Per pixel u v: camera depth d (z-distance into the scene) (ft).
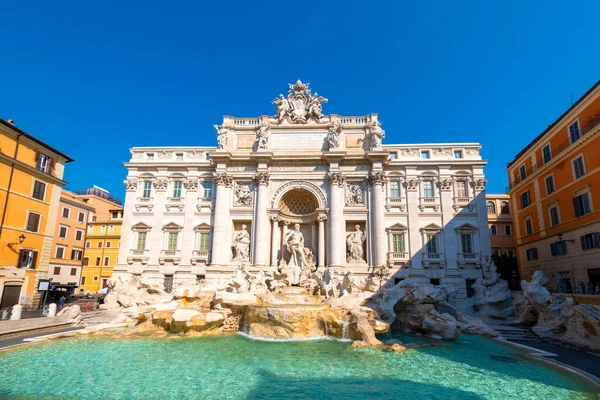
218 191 138.51
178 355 61.41
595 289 101.86
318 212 136.05
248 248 135.64
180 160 148.77
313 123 145.28
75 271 195.21
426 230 134.72
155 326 83.87
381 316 84.02
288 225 143.13
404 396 43.21
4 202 111.34
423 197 138.21
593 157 105.50
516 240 156.25
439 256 132.05
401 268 131.54
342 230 134.10
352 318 77.46
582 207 110.93
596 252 104.47
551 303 85.10
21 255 116.16
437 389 45.68
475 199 136.15
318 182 139.13
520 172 152.66
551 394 43.98
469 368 55.11
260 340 74.79
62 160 135.03
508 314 104.99
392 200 138.92
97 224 227.81
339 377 50.26
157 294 118.83
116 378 48.80
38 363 55.21
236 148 146.82
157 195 143.54
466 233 133.69
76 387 45.14
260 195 136.46
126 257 138.10
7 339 70.33
